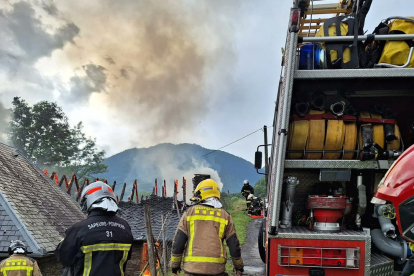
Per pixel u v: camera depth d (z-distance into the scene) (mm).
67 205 14750
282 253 3592
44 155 44719
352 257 3506
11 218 10328
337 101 3992
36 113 45875
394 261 4051
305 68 3953
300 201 4328
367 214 4270
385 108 4062
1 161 13562
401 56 3908
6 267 5242
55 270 10828
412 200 1887
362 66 3969
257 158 6016
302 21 5922
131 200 17250
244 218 17016
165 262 8758
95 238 2930
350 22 3936
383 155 3822
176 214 15117
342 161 3875
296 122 3971
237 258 3668
